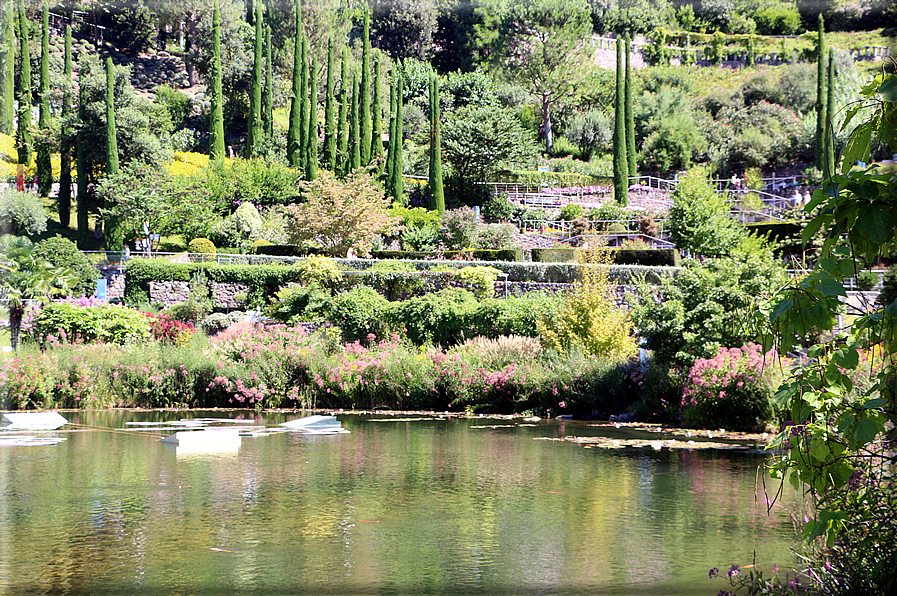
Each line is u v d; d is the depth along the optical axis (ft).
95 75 132.05
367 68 172.04
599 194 151.23
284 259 90.17
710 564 10.96
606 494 16.26
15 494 16.12
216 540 12.44
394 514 14.40
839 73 115.55
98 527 13.24
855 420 6.76
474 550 11.80
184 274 80.23
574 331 40.55
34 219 102.22
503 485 17.21
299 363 39.24
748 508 14.80
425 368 38.24
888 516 7.63
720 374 28.40
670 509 14.73
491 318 49.75
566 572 10.61
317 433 27.25
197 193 117.50
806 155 158.30
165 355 39.63
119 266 87.25
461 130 142.61
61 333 44.04
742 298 31.17
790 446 7.82
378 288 70.33
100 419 31.58
